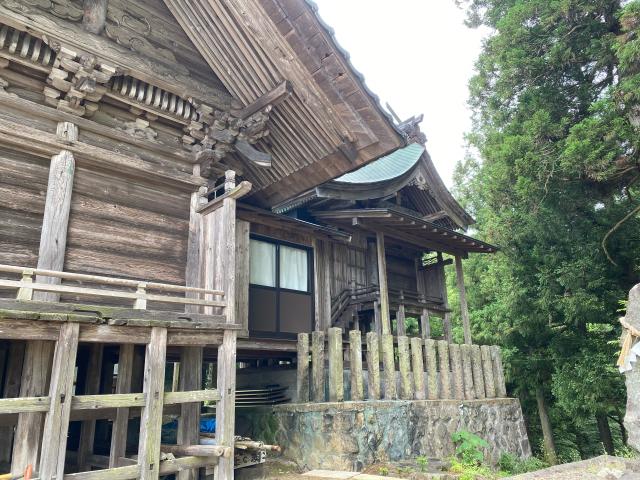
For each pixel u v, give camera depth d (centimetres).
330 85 550
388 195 1289
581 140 952
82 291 399
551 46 1145
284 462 662
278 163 693
